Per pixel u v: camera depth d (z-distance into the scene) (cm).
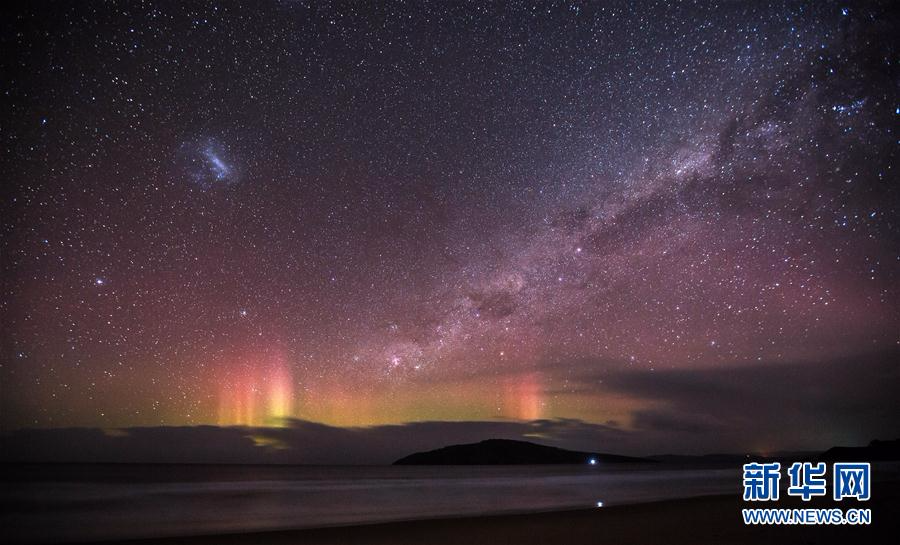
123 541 1444
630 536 1460
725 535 1486
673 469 7850
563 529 1599
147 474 6612
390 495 3359
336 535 1495
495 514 1975
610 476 5534
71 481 4897
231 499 3178
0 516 2312
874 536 1459
